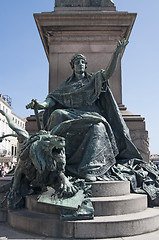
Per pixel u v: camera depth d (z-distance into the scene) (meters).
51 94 5.83
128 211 4.00
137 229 3.61
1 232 3.75
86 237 3.44
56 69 7.10
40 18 7.00
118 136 5.60
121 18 6.96
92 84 5.57
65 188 3.81
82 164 4.71
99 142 4.88
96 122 5.05
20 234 3.64
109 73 5.30
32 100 5.36
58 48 7.18
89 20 6.98
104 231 3.47
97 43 7.18
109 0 7.42
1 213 4.44
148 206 4.85
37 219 3.65
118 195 4.38
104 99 5.77
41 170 3.93
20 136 4.72
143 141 6.55
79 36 7.20
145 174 5.36
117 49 5.06
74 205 3.58
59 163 3.99
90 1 7.41
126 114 6.80
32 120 6.91
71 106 5.64
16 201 4.39
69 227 3.47
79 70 5.75
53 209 3.83
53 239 3.42
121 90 7.09
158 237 3.50
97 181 4.51
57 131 4.84
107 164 4.93
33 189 4.71
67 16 6.95
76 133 5.05
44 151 4.00
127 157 5.62
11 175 6.59
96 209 3.84
